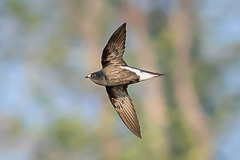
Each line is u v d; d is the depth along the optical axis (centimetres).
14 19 4094
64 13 4128
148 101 3797
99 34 4081
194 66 3981
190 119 3803
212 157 3609
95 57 4056
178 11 4028
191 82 3934
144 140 3519
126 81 1399
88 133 3678
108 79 1397
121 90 1452
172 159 3522
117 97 1456
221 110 3894
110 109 3744
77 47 4122
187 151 3569
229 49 4016
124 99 1456
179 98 3894
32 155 3728
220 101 3934
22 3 4075
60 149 3681
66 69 4012
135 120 1452
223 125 3844
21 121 3753
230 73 4019
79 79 3994
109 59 1406
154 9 4059
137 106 3759
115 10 4081
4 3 4056
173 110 3791
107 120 3694
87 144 3675
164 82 3916
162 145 3509
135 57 3984
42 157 3709
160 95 3825
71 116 3694
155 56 3972
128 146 3566
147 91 3828
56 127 3659
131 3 4056
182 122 3678
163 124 3656
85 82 3947
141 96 3819
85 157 3681
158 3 4053
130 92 3791
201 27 4019
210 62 4009
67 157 3666
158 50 3959
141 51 3984
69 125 3666
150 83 3844
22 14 4088
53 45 4084
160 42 3962
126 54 3978
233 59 4012
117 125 3688
